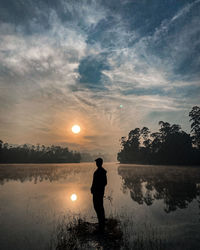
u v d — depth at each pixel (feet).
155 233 15.08
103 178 17.38
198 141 199.72
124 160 336.70
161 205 24.59
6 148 387.96
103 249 12.34
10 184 46.09
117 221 17.95
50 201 27.27
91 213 21.17
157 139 247.09
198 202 25.91
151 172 88.94
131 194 32.89
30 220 18.63
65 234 15.02
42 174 78.79
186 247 12.57
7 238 14.19
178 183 46.19
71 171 103.96
